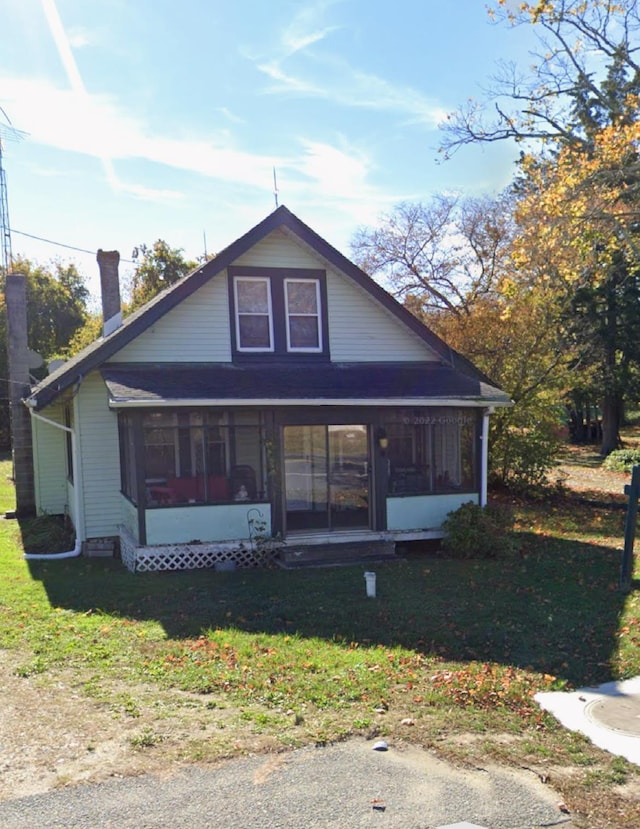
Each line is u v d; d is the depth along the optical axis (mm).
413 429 13141
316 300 14086
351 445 13008
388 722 5586
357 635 8102
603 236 15398
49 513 17844
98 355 12430
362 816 4156
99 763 4746
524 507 18031
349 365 14156
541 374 19281
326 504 12883
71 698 5992
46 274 46281
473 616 8805
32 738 5133
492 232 29250
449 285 32156
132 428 11844
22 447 18062
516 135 18844
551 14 16906
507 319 18453
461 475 13383
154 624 8523
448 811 4242
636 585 10195
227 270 13492
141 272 41719
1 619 8648
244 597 9805
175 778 4559
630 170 14492
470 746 5199
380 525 12906
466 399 12625
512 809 4289
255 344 13719
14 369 18047
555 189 15430
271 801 4293
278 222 13305
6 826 3957
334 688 6328
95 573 11547
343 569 11562
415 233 32438
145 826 3998
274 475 12195
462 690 6332
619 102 18547
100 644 7625
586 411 42219
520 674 6891
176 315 13250
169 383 11953
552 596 9695
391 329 14539
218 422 11953
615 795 4520
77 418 13625
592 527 15266
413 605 9305
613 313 29422
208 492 11914
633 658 7293
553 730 5605
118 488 13797
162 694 6133
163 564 11664
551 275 16109
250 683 6426
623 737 5473
